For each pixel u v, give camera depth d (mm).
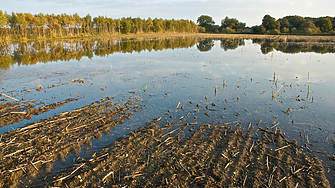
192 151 9711
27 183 8031
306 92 17500
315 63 29375
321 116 13188
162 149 9875
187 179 8055
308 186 7699
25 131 11297
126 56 37500
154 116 13422
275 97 16531
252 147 9906
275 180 7977
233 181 7949
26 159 9234
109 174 8234
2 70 25859
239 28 140125
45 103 15367
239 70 25844
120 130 11711
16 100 15852
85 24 97312
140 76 23203
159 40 73688
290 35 92875
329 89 18109
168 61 32312
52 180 8133
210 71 25453
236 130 11516
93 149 10047
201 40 75375
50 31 80812
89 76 23219
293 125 12125
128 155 9461
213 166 8695
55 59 34125
